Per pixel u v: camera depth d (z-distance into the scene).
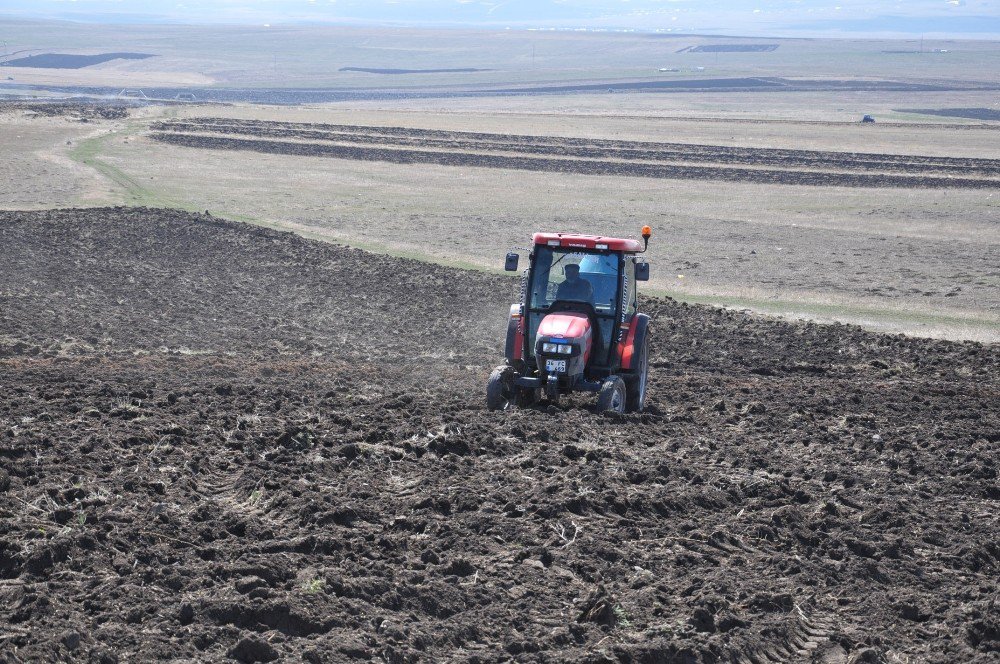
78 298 25.77
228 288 29.42
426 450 11.11
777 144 87.88
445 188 59.66
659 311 29.14
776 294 33.47
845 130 102.00
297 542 8.07
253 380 16.73
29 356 18.61
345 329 25.08
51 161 61.62
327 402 13.84
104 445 10.44
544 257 14.34
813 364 22.83
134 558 7.55
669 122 109.50
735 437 13.35
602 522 9.15
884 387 19.47
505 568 8.02
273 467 10.12
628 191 60.12
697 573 8.19
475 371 19.64
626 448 11.95
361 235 43.84
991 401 18.20
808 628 7.43
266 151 72.75
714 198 57.94
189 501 9.05
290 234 39.34
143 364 18.08
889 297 33.53
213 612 6.73
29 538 7.70
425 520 8.77
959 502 10.86
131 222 38.25
